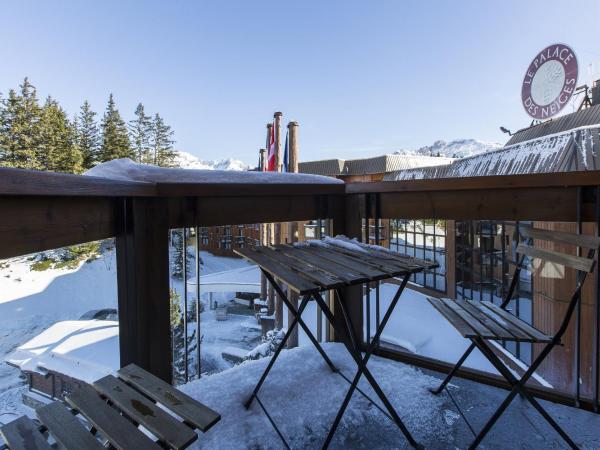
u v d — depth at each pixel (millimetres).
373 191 2090
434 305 1747
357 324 2248
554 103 9195
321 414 1589
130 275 1426
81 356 8234
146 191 1400
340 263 1478
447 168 14281
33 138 23375
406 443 1422
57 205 1051
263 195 1861
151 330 1497
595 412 1612
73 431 785
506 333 1351
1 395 10594
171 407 872
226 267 27422
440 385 1827
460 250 11375
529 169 8250
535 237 1659
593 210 1565
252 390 1751
